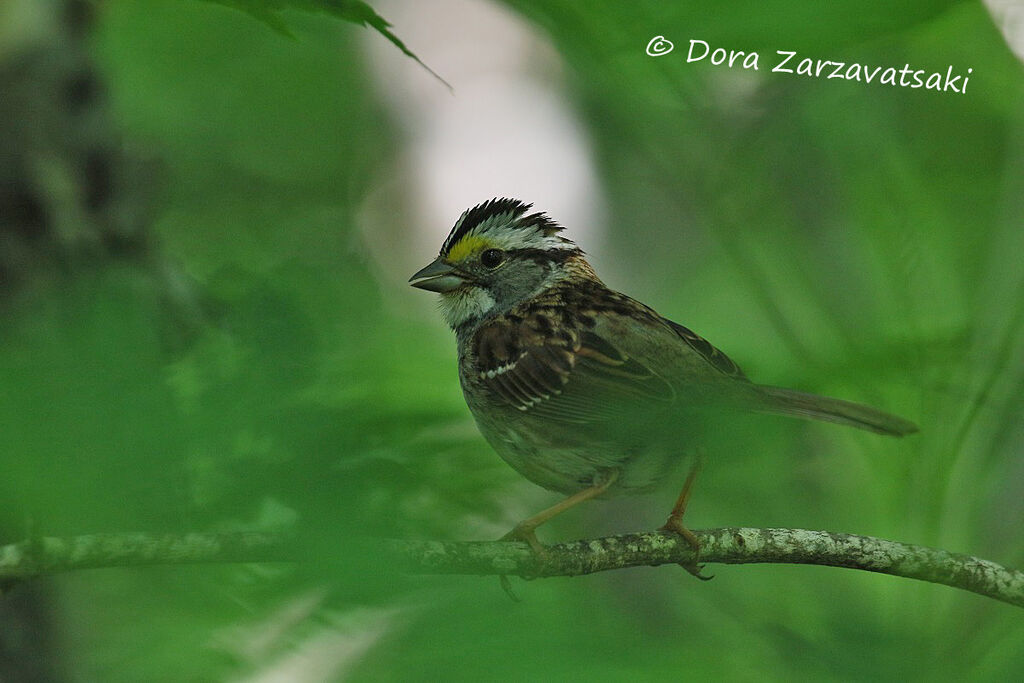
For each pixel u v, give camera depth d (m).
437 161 19.67
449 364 9.48
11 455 3.03
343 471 3.54
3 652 7.43
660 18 5.19
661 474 8.14
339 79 20.12
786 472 8.54
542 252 10.02
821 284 9.70
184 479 3.21
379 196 20.14
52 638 7.30
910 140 10.91
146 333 3.38
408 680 4.03
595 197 16.75
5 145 8.62
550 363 8.70
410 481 4.27
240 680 4.67
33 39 8.88
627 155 16.38
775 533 7.41
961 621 7.07
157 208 9.19
